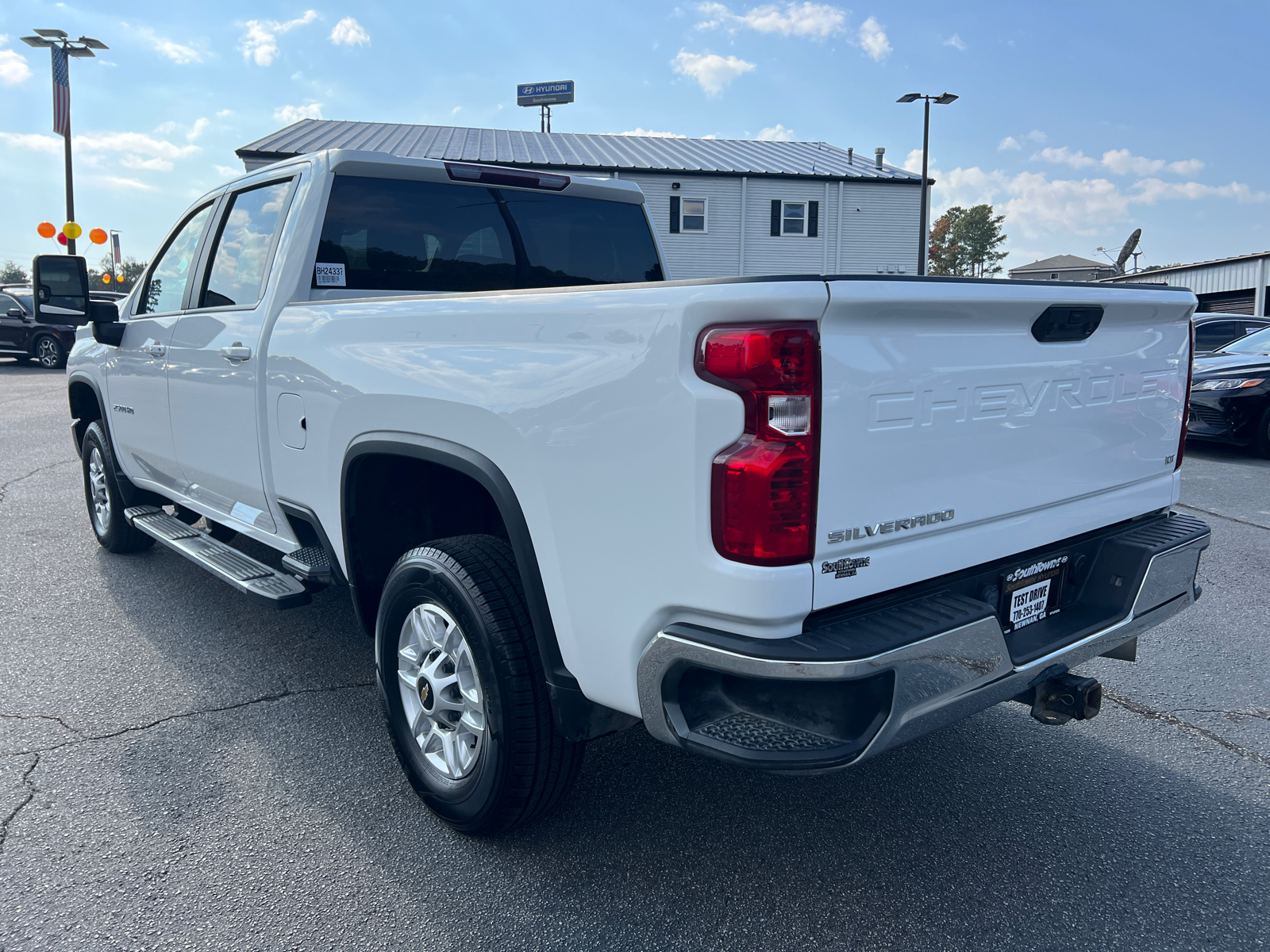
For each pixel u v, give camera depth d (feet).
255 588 10.96
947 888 7.72
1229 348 34.81
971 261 308.19
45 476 26.14
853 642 5.87
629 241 13.94
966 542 6.98
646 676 6.38
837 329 5.76
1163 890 7.70
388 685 8.98
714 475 5.81
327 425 9.44
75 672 12.27
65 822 8.65
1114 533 8.63
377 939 7.07
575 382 6.63
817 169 104.47
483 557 7.89
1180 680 12.25
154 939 7.04
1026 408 7.23
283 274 10.73
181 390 12.88
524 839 8.42
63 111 82.33
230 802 9.05
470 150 98.53
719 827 8.65
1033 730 10.82
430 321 8.12
